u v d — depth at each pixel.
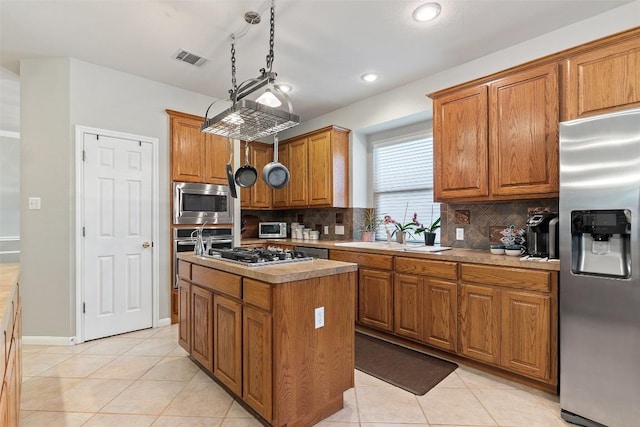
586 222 1.87
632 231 1.70
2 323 1.08
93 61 3.12
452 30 2.58
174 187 3.65
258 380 1.84
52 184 3.04
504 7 2.29
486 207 3.05
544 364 2.10
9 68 3.21
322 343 1.92
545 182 2.34
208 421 1.90
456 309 2.56
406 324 2.90
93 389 2.25
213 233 3.96
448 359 2.70
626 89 1.96
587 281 1.85
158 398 2.14
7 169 4.70
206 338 2.35
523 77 2.44
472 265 2.47
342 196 4.23
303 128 4.92
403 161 4.05
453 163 2.87
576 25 2.47
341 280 2.02
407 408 2.03
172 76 3.44
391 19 2.44
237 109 2.07
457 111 2.84
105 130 3.23
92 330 3.13
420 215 3.88
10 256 4.67
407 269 2.90
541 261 2.13
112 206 3.27
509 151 2.52
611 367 1.76
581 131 1.86
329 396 1.95
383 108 3.85
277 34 2.65
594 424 1.82
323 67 3.21
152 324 3.50
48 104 3.05
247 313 1.93
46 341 3.02
